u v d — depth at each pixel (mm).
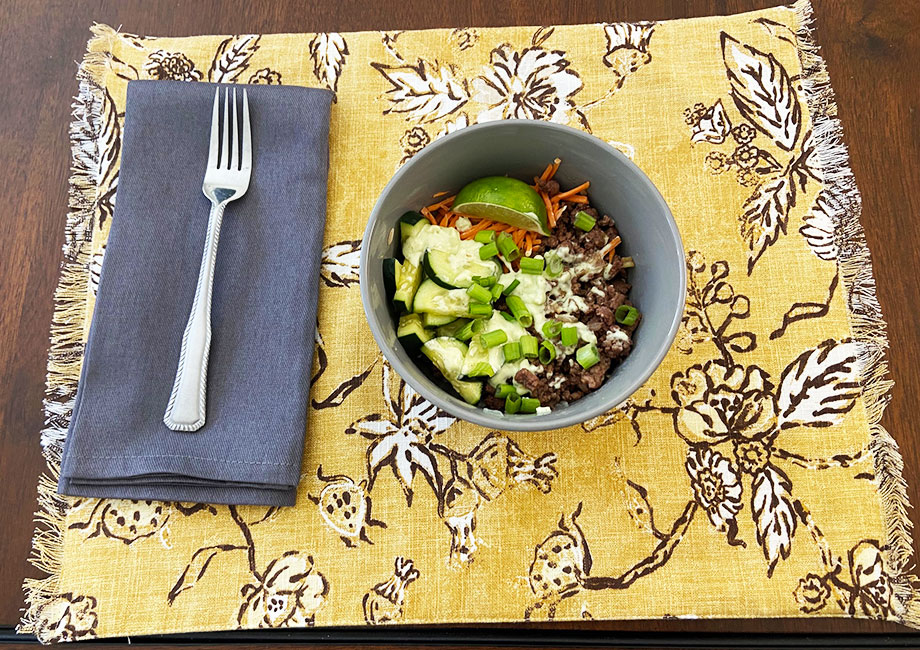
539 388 368
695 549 395
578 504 401
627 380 349
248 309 411
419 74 458
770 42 460
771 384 414
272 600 389
